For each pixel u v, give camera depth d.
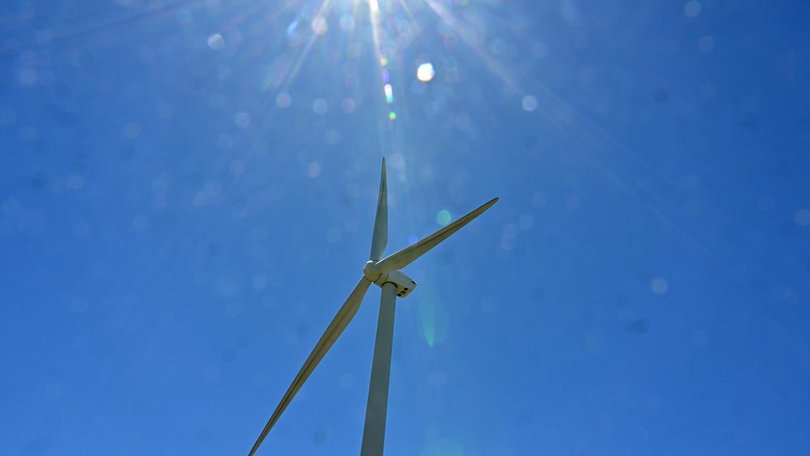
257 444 19.80
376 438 15.55
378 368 17.22
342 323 20.12
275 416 19.95
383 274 19.77
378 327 18.45
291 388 20.14
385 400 16.52
